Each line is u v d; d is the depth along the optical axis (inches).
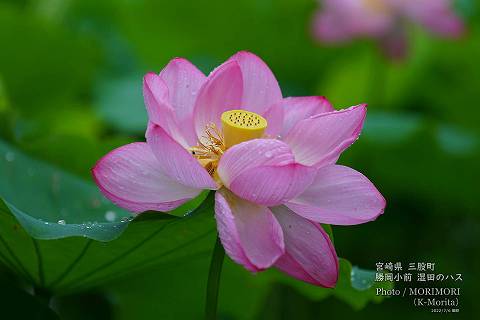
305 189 50.4
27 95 94.5
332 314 79.6
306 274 50.7
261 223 50.4
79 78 95.7
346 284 56.2
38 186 59.4
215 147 52.8
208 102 53.2
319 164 51.6
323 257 50.8
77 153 63.9
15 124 65.6
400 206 90.7
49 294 56.4
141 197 51.1
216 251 51.5
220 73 52.6
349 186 51.3
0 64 90.9
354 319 79.6
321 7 96.9
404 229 89.0
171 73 52.9
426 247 89.4
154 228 51.9
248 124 52.2
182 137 52.8
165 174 51.4
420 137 79.9
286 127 53.6
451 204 89.0
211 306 51.7
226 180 50.8
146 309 63.2
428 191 87.7
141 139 92.7
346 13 94.9
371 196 51.1
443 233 90.4
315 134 52.1
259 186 50.0
